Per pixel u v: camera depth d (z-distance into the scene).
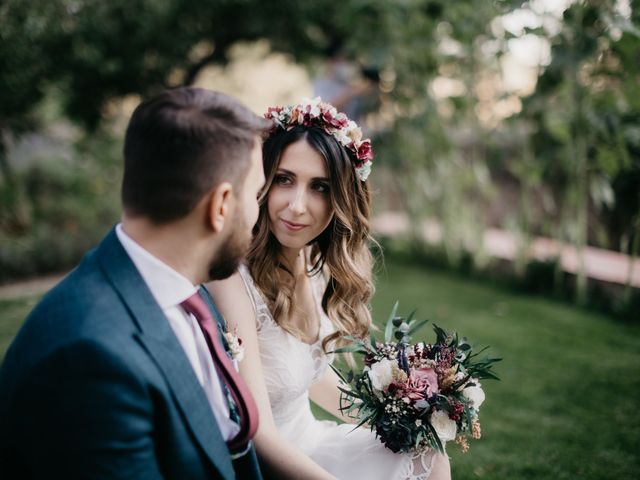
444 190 5.63
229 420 1.22
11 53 4.85
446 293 4.91
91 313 0.95
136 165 1.00
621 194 4.39
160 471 1.02
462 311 4.39
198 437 1.03
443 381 1.48
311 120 1.55
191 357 1.14
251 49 7.11
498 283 5.23
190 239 1.06
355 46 5.29
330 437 1.72
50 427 0.89
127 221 1.05
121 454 0.91
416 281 5.30
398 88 5.54
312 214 1.57
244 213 1.09
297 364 1.63
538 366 3.38
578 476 2.28
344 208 1.58
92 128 6.27
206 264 1.11
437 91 5.65
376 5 4.97
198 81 7.66
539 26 4.03
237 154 1.03
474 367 1.50
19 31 4.77
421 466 1.51
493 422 2.74
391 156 5.70
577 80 4.19
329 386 1.85
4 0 4.61
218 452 1.07
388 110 5.82
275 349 1.60
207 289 1.51
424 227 6.05
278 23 5.84
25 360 0.92
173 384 0.99
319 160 1.54
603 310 4.40
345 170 1.56
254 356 1.47
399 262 6.05
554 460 2.40
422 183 5.73
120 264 1.03
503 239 6.09
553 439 2.57
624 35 3.66
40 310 0.98
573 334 3.89
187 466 1.02
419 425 1.45
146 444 0.94
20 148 7.25
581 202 4.43
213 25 6.02
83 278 1.01
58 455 0.89
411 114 5.60
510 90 4.64
